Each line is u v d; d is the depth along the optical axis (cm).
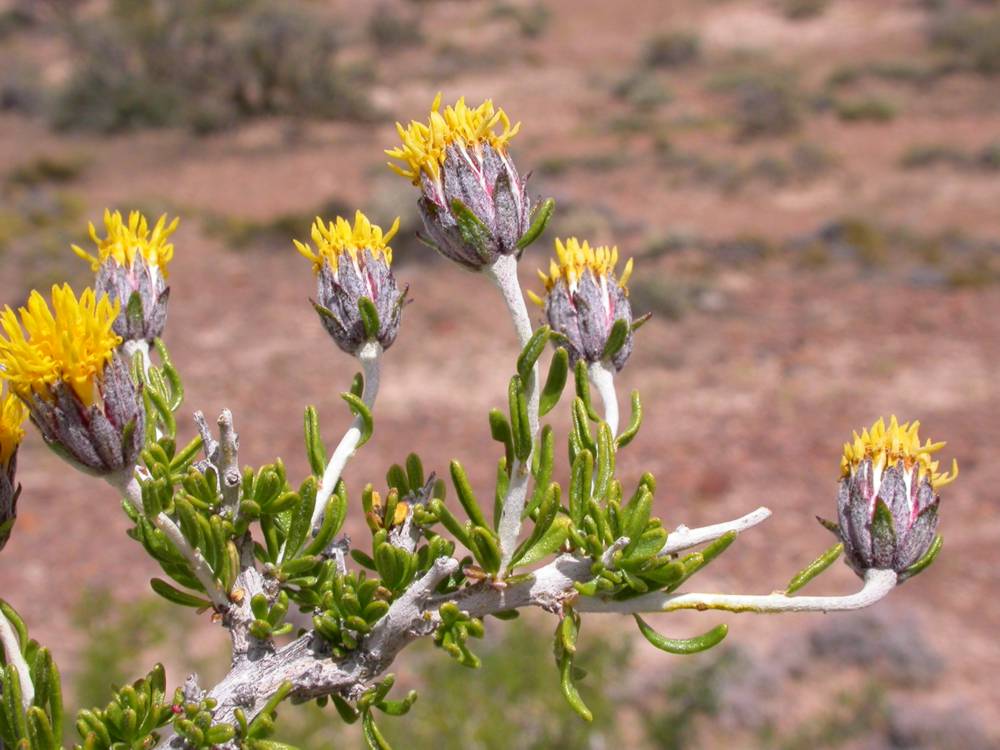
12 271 2000
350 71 4272
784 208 2647
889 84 3953
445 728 686
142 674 796
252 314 1909
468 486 152
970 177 2784
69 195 2770
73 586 1078
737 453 1409
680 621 1021
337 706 154
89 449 149
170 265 2170
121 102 3659
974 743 851
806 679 950
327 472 166
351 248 177
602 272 193
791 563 1151
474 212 168
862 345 1744
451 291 1975
